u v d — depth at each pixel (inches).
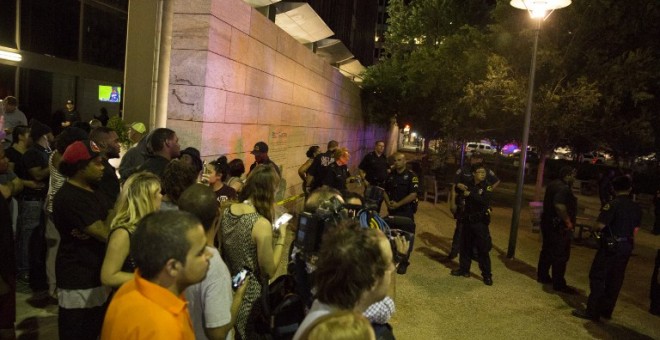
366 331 64.5
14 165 215.5
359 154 912.3
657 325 253.3
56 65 483.8
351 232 83.2
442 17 893.2
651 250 459.5
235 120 298.5
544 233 305.6
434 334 220.7
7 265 141.9
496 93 525.7
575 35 480.1
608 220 245.6
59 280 126.2
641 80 473.1
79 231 124.3
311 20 541.0
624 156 1105.4
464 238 306.0
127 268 113.7
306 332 78.5
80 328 126.6
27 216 210.8
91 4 531.5
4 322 147.5
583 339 228.7
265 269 127.6
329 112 594.9
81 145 126.8
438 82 724.7
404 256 118.2
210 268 101.6
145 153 209.8
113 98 578.2
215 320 101.2
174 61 255.8
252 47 315.0
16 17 445.4
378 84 921.5
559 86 485.7
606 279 257.9
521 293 286.5
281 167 367.6
